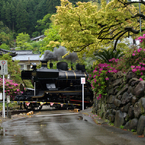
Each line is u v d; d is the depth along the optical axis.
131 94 7.67
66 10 12.05
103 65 11.00
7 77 25.91
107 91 10.61
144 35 8.93
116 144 5.39
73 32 12.20
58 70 19.12
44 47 28.56
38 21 93.81
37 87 18.30
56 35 28.55
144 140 5.72
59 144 5.51
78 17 11.84
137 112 6.89
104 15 12.03
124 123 7.91
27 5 103.31
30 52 68.00
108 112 9.99
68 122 9.88
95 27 11.98
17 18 95.56
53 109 19.12
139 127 6.56
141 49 8.77
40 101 17.70
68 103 18.50
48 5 96.31
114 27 14.22
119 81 9.20
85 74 19.44
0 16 97.38
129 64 9.37
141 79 7.69
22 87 18.34
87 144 5.46
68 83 19.08
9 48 76.00
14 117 12.75
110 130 7.59
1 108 18.42
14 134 6.96
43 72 17.73
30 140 6.01
